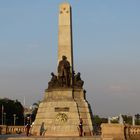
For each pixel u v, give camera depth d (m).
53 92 64.25
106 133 51.06
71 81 65.12
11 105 180.00
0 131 72.00
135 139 54.66
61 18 68.44
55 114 62.94
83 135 60.25
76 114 62.59
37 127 63.47
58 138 51.16
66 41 67.62
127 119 108.69
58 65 66.06
